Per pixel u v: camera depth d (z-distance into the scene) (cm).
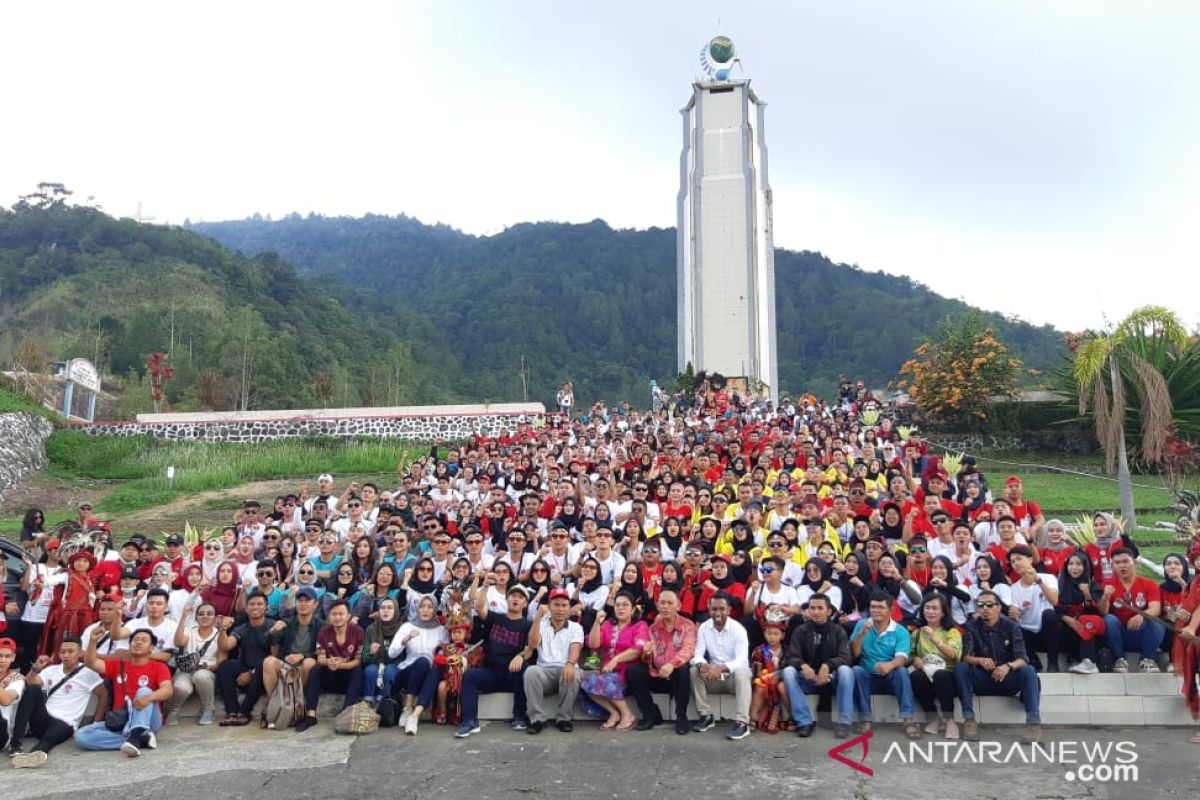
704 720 853
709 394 2806
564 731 855
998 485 1925
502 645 893
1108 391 1886
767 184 3469
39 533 1154
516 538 1062
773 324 3397
